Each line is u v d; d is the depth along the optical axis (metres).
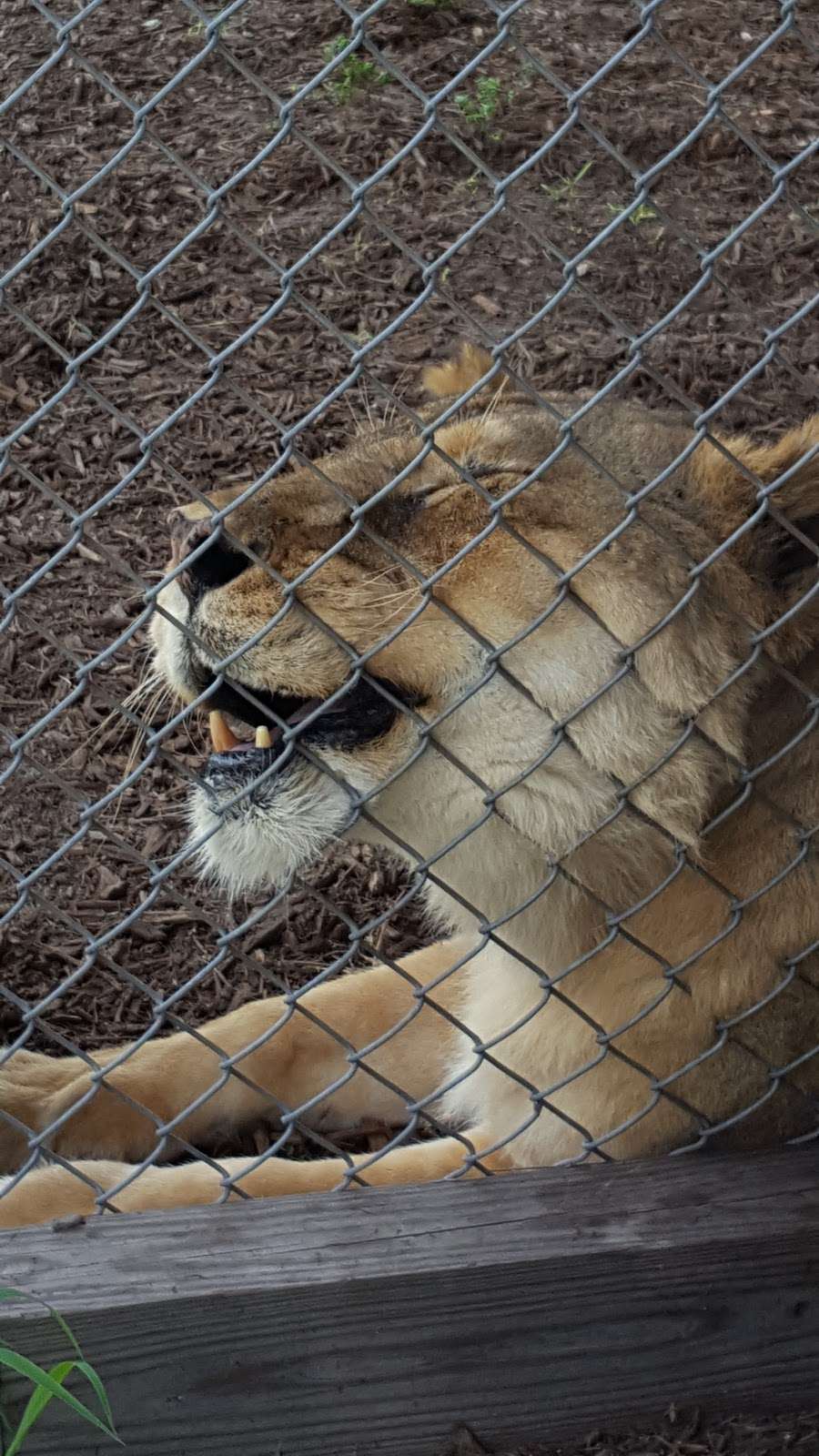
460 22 8.47
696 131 2.06
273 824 3.11
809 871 2.98
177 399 6.09
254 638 2.26
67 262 6.71
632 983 3.10
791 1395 2.86
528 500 2.98
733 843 3.02
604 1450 2.77
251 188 7.23
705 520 2.98
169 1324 2.54
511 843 3.11
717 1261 2.73
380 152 7.47
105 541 5.47
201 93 7.93
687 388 6.19
